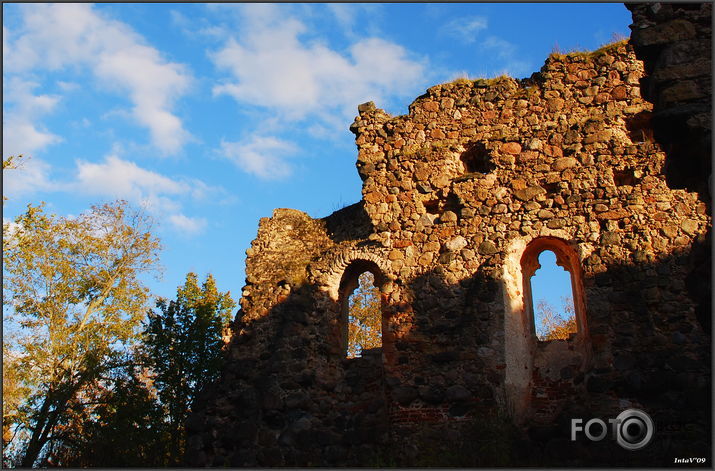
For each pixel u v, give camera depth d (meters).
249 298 16.62
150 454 18.81
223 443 14.49
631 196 14.00
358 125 17.41
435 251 15.22
